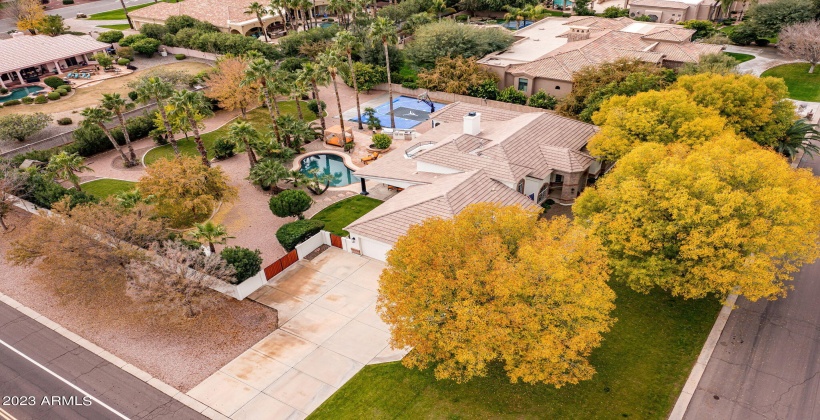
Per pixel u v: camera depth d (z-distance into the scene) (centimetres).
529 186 4116
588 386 2630
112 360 2938
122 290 3484
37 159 5019
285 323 3156
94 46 7931
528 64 6316
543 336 2255
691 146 3428
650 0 9100
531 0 9900
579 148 4391
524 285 2306
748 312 3039
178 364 2895
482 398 2588
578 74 5334
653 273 2761
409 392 2652
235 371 2836
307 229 3784
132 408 2636
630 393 2588
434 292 2311
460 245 2523
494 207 2708
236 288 3297
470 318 2256
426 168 4206
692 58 6075
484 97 6284
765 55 7200
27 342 3083
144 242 3538
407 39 8575
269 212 4400
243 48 7719
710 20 8962
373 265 3641
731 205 2581
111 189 4759
